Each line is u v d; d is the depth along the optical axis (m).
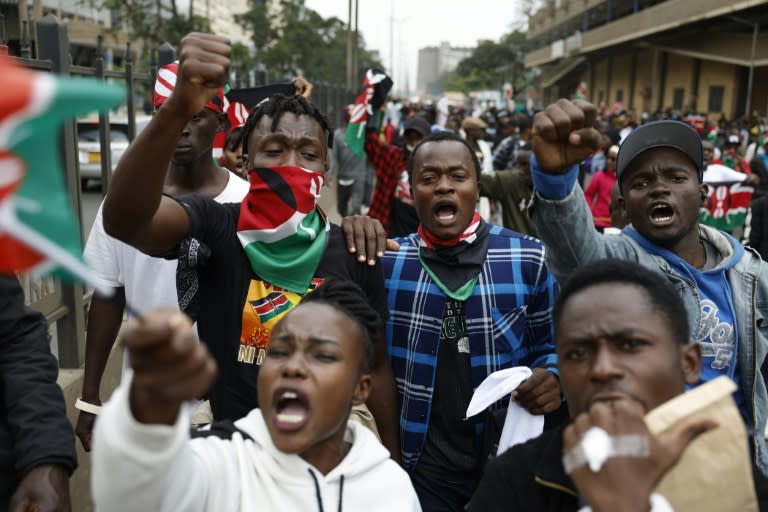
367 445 1.96
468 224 2.94
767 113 38.97
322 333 1.89
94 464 1.33
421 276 2.91
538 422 2.61
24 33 3.41
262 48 35.50
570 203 2.31
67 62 3.65
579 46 55.50
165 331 1.11
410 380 2.85
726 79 41.97
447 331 2.86
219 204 2.56
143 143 1.92
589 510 1.37
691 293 2.48
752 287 2.51
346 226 2.68
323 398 1.85
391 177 6.94
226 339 2.52
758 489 1.61
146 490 1.32
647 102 50.34
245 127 2.65
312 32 37.31
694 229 2.61
